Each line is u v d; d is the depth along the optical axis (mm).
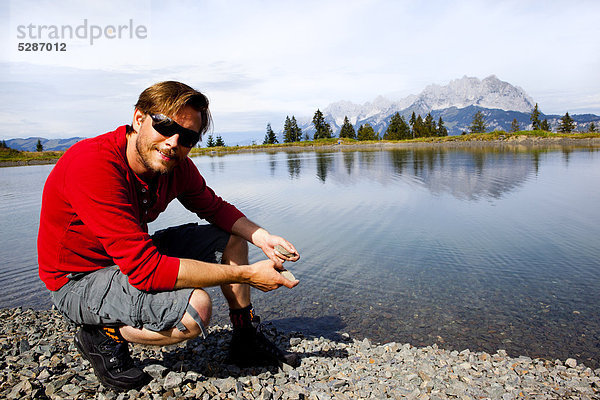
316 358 3352
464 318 4461
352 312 4664
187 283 2002
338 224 9766
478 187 15977
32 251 7809
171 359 2984
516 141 85188
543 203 11914
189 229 2678
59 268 2096
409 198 13703
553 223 9164
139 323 2037
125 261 1914
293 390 2613
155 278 1934
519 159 31719
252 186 18703
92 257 2115
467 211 11031
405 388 2900
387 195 14531
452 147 66500
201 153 90250
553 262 6336
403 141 107812
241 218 2666
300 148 97188
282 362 2930
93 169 1875
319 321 4438
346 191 15969
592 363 3508
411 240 8008
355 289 5410
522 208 11227
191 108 1989
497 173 21344
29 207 14234
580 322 4289
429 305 4840
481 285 5465
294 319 4496
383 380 3000
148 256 1933
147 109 1952
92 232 2002
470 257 6754
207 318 2053
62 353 3197
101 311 2057
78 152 1927
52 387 2463
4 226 10641
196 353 3094
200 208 2664
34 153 93750
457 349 3793
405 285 5531
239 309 2734
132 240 1916
